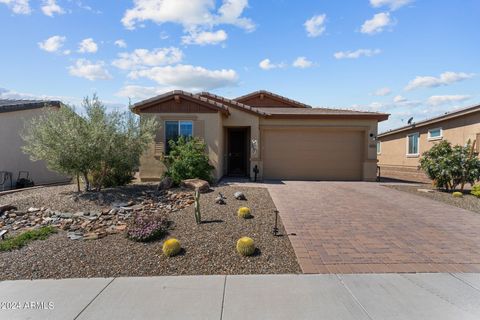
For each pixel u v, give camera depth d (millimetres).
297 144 15969
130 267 4793
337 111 17047
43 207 8258
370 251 5398
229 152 17078
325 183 14250
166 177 10922
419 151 19156
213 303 3734
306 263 4906
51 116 9273
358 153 15906
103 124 9234
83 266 4820
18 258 5074
